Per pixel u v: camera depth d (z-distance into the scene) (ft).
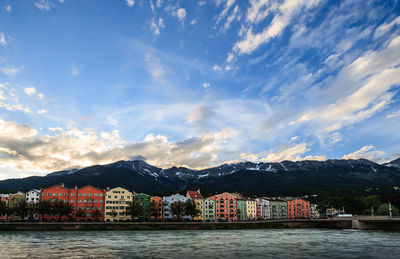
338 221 544.21
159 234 384.88
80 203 606.14
